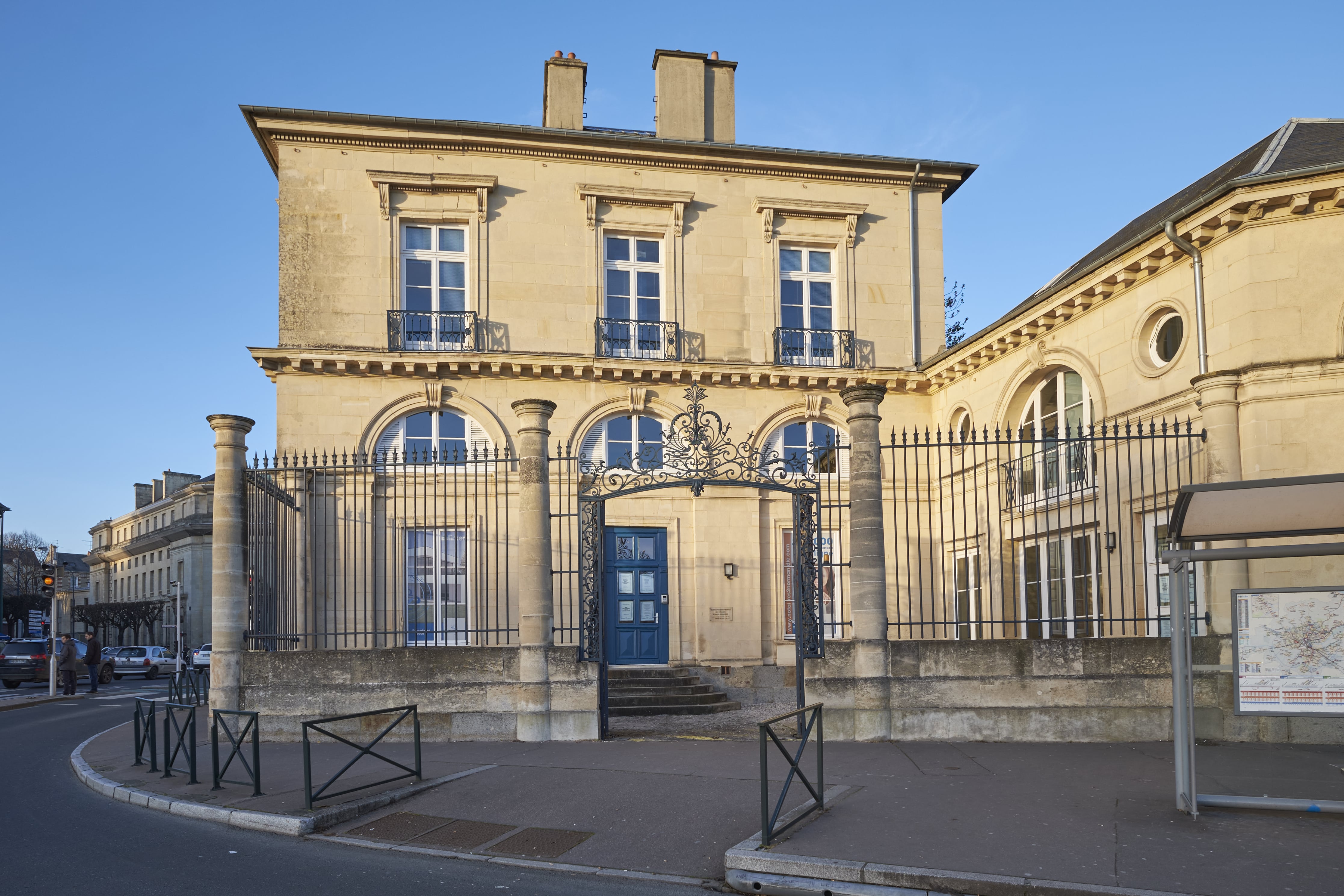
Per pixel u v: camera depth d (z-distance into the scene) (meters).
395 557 13.15
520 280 18.34
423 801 8.39
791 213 19.59
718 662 18.05
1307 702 6.94
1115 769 8.75
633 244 19.25
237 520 11.77
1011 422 16.86
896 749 9.95
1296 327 11.04
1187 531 7.89
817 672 10.57
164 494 67.56
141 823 8.12
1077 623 14.61
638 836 7.15
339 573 17.03
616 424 18.47
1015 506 16.58
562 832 7.34
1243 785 8.06
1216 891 5.51
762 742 6.59
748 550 18.44
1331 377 10.71
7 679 30.16
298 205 17.77
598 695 11.08
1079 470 14.88
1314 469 10.66
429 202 18.27
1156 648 10.49
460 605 17.38
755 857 6.24
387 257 17.94
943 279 20.12
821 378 18.83
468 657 11.19
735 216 19.39
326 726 11.16
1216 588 10.81
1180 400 12.43
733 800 7.80
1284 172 10.84
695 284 19.09
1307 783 8.09
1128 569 13.42
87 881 6.34
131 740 12.95
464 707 11.09
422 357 17.44
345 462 12.52
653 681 16.69
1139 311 13.41
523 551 11.29
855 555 10.77
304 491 16.11
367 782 8.83
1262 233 11.32
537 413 11.48
